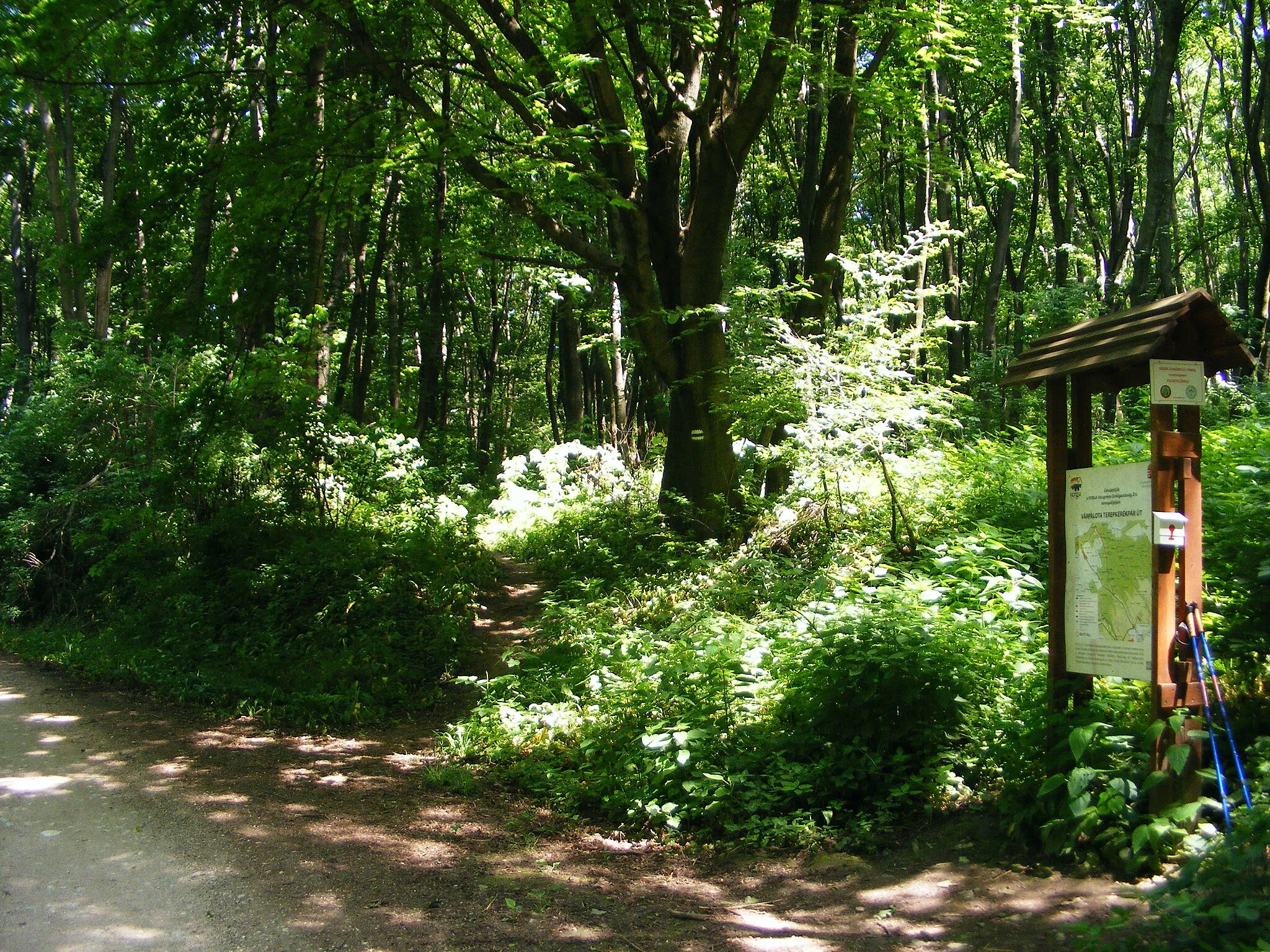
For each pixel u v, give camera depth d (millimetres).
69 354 15359
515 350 35750
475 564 12977
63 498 13055
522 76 12266
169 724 8117
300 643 9984
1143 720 4723
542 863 5242
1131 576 4582
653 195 13180
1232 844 3396
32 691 9234
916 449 11023
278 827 5586
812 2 12109
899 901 4445
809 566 9992
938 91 19219
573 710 7668
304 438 12258
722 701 6637
